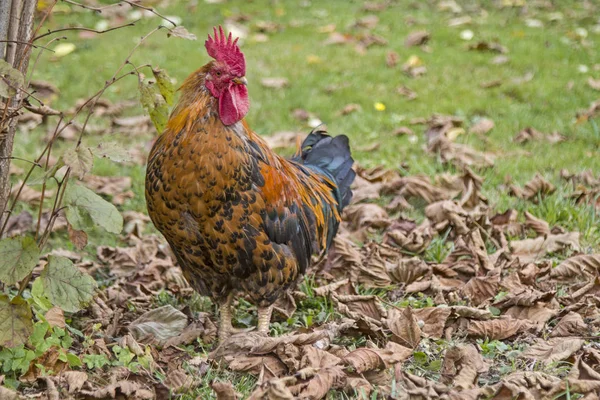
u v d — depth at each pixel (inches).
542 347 161.5
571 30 442.3
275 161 169.3
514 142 308.7
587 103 346.3
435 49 416.2
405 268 206.5
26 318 142.5
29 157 294.7
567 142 308.0
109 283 214.4
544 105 345.1
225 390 139.7
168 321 180.4
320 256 215.9
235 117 153.4
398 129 318.0
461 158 286.4
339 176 210.8
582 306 180.2
